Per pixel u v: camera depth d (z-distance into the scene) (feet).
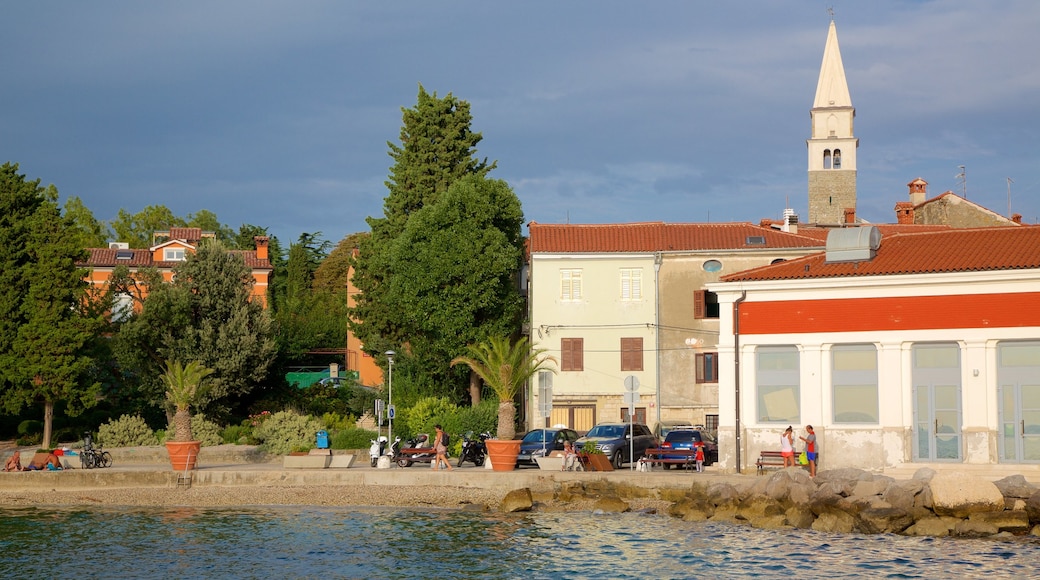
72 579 87.76
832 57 361.71
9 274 184.44
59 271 184.96
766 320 136.36
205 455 167.84
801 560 93.66
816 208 353.92
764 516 113.09
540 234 217.97
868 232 137.69
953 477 108.78
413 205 222.48
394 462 159.84
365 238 228.02
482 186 205.36
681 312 207.00
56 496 135.54
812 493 115.44
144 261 273.33
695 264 207.72
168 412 187.32
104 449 170.19
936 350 128.67
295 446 167.73
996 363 125.08
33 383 180.04
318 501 132.26
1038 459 122.93
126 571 90.63
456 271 198.49
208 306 197.67
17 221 189.67
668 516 119.34
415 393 204.03
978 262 127.13
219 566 92.58
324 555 97.40
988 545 100.07
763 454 132.26
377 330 219.61
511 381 145.07
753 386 136.46
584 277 209.77
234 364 191.62
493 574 89.35
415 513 123.13
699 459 143.33
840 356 133.18
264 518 119.55
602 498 124.16
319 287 376.27
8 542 104.06
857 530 109.09
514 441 142.41
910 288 129.39
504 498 124.67
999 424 124.77
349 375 263.49
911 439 128.77
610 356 207.82
